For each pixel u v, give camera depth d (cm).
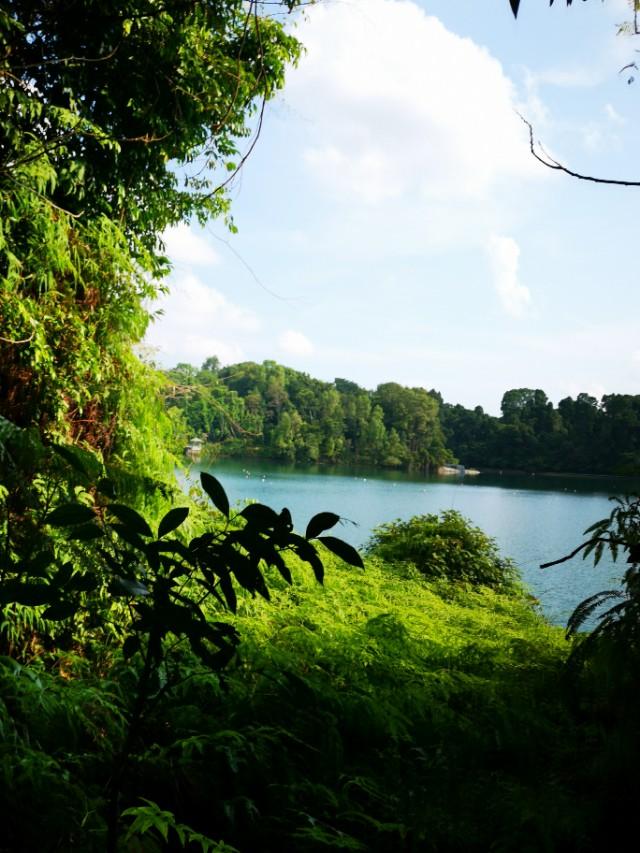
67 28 424
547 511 3481
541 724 316
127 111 525
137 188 556
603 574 1409
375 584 694
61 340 379
